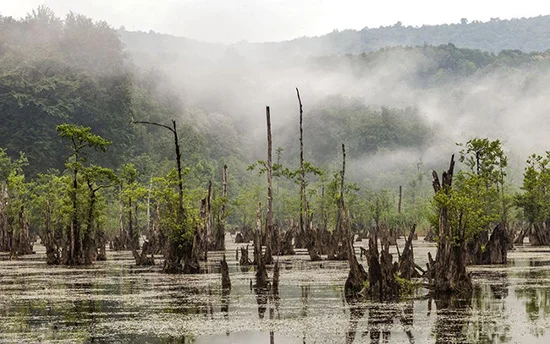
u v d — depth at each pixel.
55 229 64.00
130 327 22.12
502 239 44.94
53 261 51.53
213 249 68.44
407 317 23.23
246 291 31.19
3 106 152.88
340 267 44.62
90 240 53.75
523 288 30.66
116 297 29.67
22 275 41.28
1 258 60.59
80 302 28.25
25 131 151.75
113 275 40.69
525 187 73.12
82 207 51.69
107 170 52.00
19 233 67.25
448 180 31.42
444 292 28.69
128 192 73.50
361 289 29.45
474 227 33.34
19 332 21.52
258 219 48.75
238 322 22.77
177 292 31.23
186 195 47.34
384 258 28.84
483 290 30.09
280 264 47.84
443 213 29.31
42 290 32.69
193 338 20.16
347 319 22.98
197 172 150.75
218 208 70.50
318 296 28.98
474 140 60.94
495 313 23.88
